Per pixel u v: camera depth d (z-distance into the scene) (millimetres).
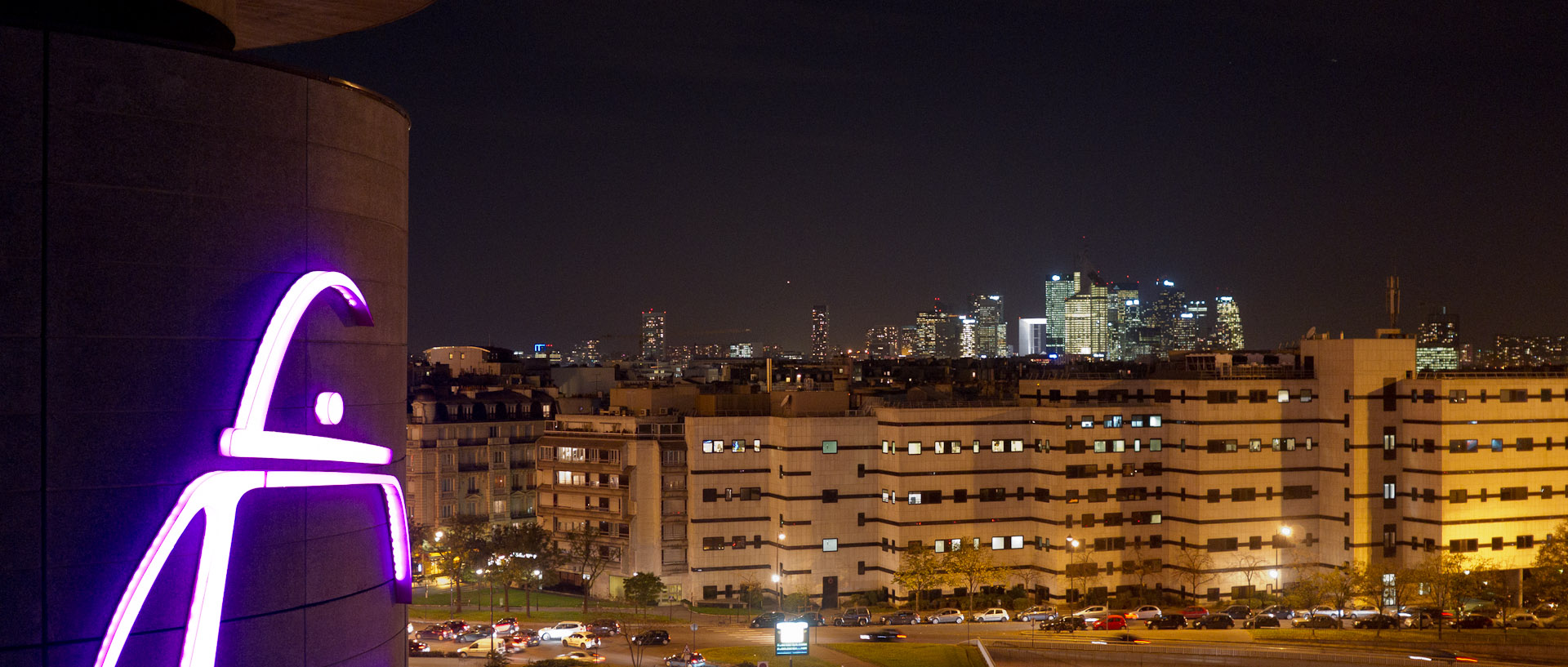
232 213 32031
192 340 31156
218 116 31766
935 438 168375
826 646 131375
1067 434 170000
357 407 35781
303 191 33812
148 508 30391
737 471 169500
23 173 28688
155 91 30625
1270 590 173500
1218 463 171875
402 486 37938
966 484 169750
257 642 32562
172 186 30891
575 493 175125
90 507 29625
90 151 29625
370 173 36688
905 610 162375
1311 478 177000
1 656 28500
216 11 37469
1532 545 173250
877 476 170625
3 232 28391
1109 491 172000
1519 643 137125
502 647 129125
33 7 32500
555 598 170875
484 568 158875
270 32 48625
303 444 32500
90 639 29547
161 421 30609
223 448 31156
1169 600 173000
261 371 31734
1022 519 172375
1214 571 171375
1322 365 177625
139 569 29812
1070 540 169250
